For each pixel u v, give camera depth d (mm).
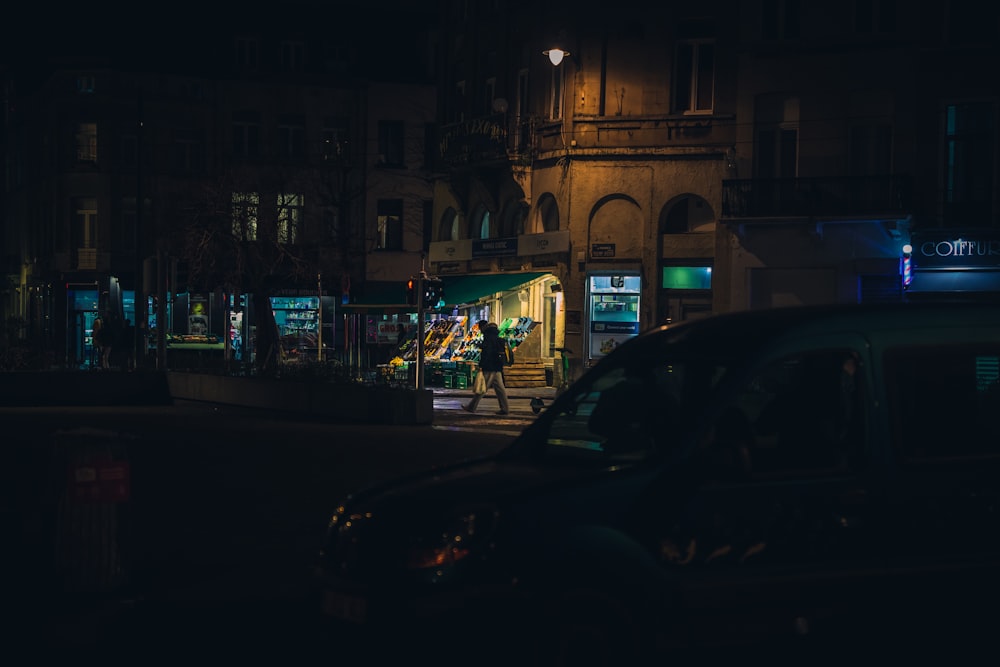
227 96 51969
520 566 5422
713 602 5664
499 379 26453
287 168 51625
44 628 7254
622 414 6438
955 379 6234
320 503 11961
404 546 5598
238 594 7984
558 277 35875
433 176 43719
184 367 30359
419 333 24266
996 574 6078
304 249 47969
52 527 8992
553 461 6270
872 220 30719
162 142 51250
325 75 52156
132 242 51594
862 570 5895
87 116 51062
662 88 34125
